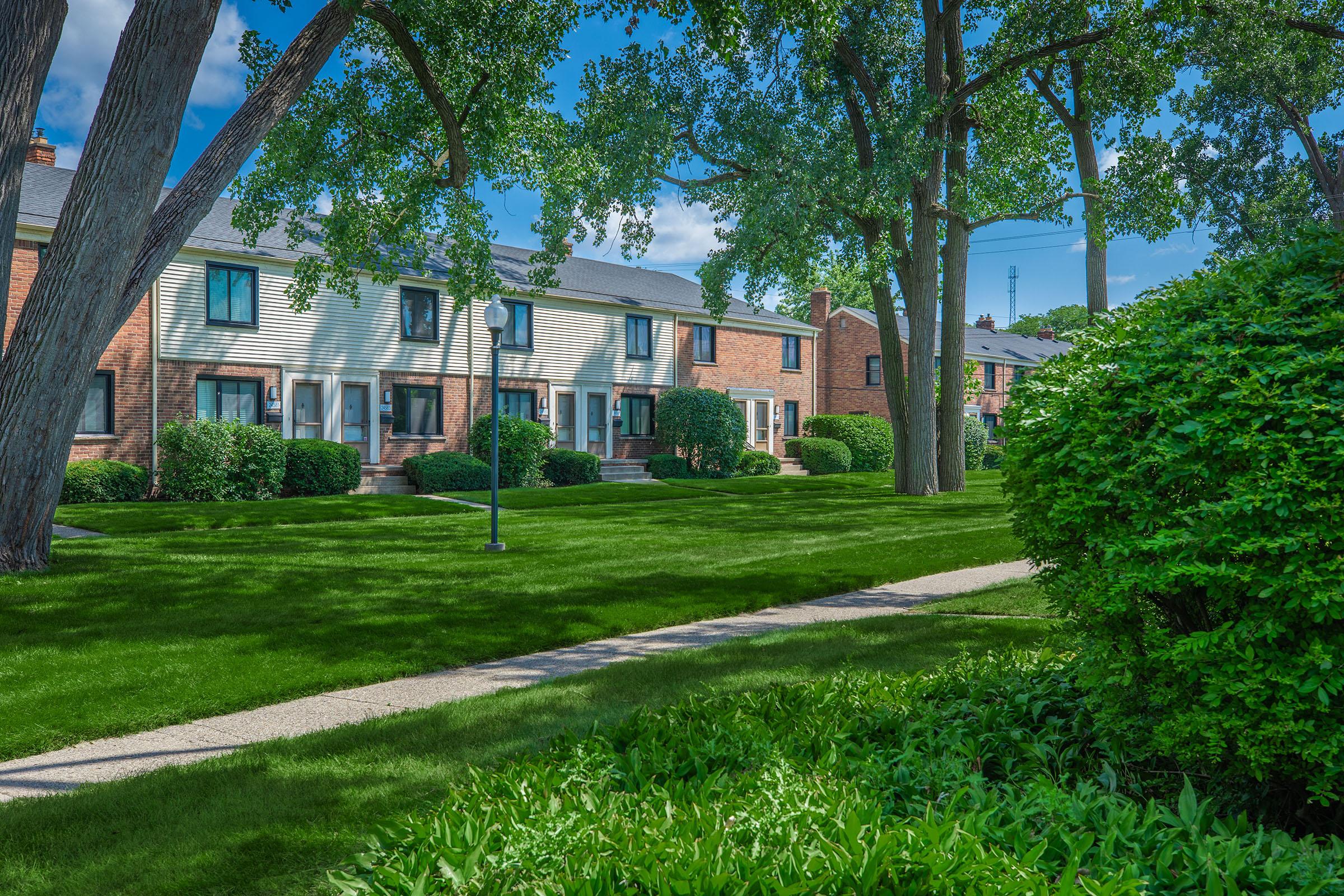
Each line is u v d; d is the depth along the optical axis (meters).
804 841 2.85
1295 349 3.38
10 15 10.05
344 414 24.05
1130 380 3.77
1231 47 21.81
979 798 3.31
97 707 5.87
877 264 22.80
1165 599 3.71
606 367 30.17
